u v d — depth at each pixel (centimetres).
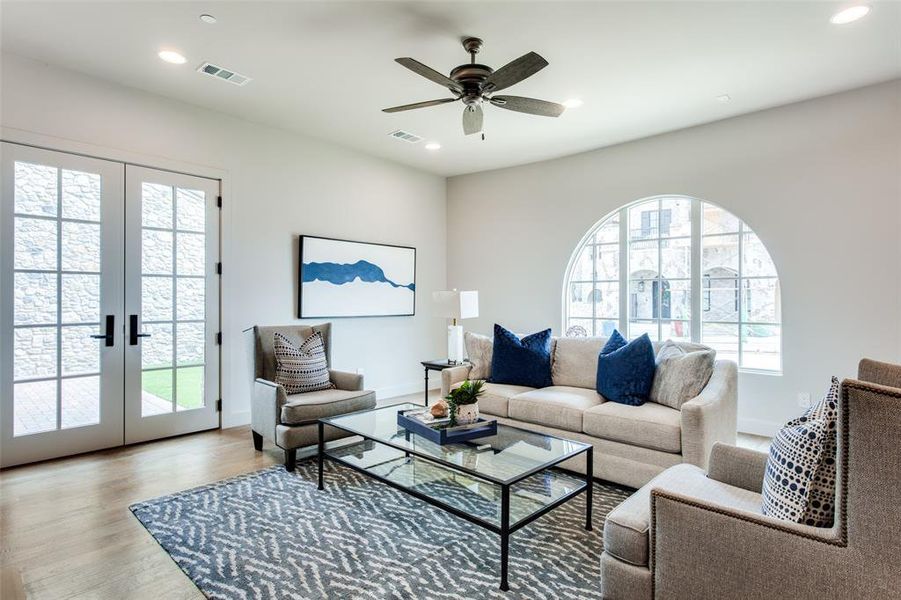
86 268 345
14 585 127
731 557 133
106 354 354
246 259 431
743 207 412
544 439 260
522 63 248
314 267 479
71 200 338
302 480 301
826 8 254
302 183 471
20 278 319
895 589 109
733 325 434
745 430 413
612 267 509
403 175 574
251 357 367
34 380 325
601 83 348
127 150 361
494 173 589
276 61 318
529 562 209
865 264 359
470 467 215
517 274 568
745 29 276
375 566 204
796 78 341
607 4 252
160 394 382
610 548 159
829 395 140
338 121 430
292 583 193
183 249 393
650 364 322
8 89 311
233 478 302
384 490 286
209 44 297
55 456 333
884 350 352
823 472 133
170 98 381
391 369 562
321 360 373
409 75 337
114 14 263
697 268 449
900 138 344
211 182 409
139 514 251
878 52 304
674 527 143
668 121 425
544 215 546
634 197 477
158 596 185
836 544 117
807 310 383
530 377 376
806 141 382
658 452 275
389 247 553
